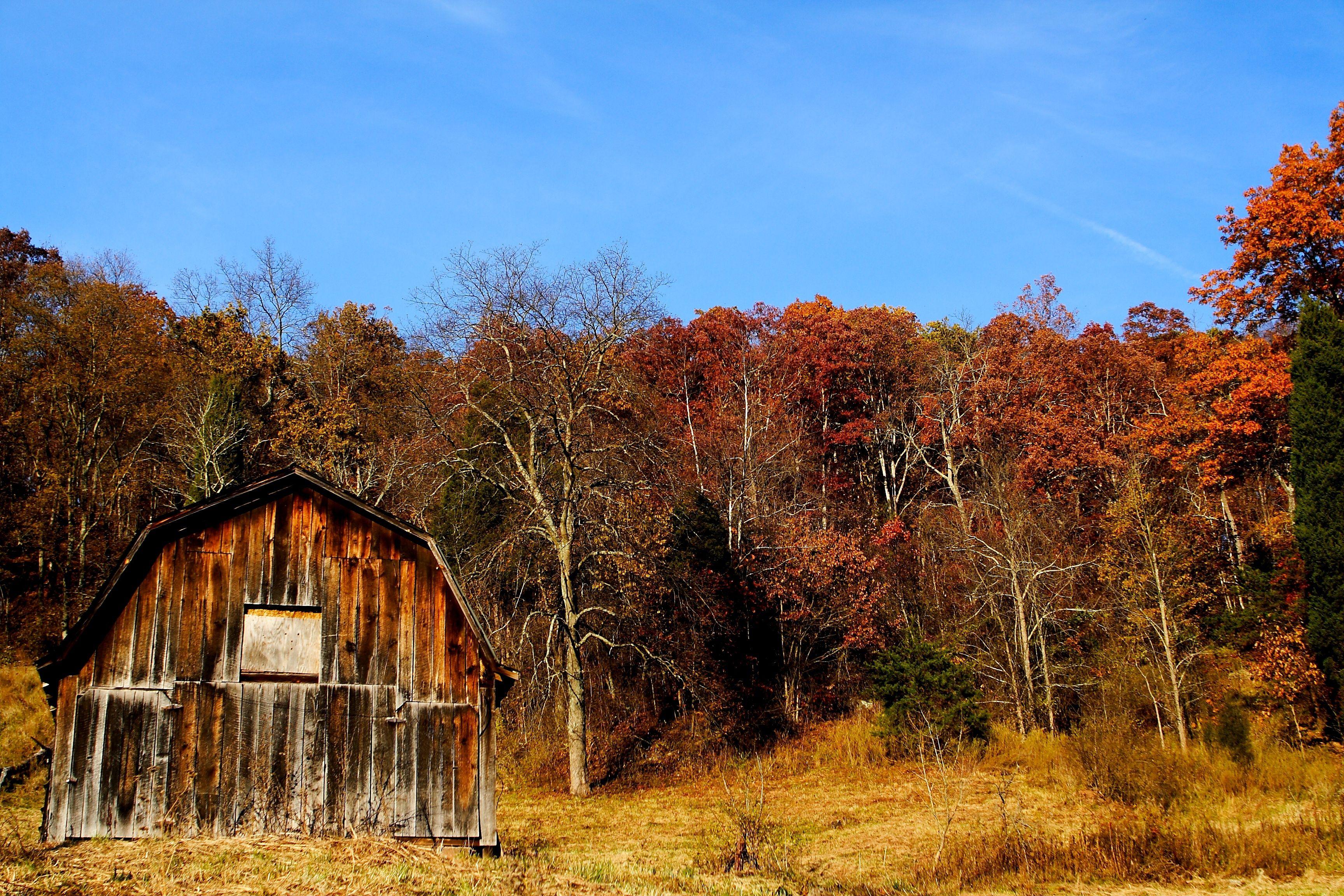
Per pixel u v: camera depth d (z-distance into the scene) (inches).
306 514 672.4
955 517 1774.1
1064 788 1067.3
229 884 479.5
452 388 1248.2
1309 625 1103.6
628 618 1295.5
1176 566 1293.1
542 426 1235.2
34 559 1457.9
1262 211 1365.7
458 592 684.1
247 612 648.4
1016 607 1386.6
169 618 631.8
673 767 1255.5
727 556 1477.6
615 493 1227.9
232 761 621.6
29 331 1616.6
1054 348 2137.1
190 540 647.1
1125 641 1298.0
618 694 1412.4
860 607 1493.6
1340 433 1115.9
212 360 1700.3
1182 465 1489.9
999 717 1354.6
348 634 661.9
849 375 2225.6
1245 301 1416.1
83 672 610.5
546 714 1328.7
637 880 615.8
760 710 1423.5
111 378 1594.5
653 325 1358.3
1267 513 1621.6
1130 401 2048.5
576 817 1016.9
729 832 866.1
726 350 2078.0
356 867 531.8
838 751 1280.8
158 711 616.1
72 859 514.3
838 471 2140.7
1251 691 1178.0
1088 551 1550.2
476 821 658.8
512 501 1262.3
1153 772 987.3
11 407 1568.7
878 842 874.1
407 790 649.0
